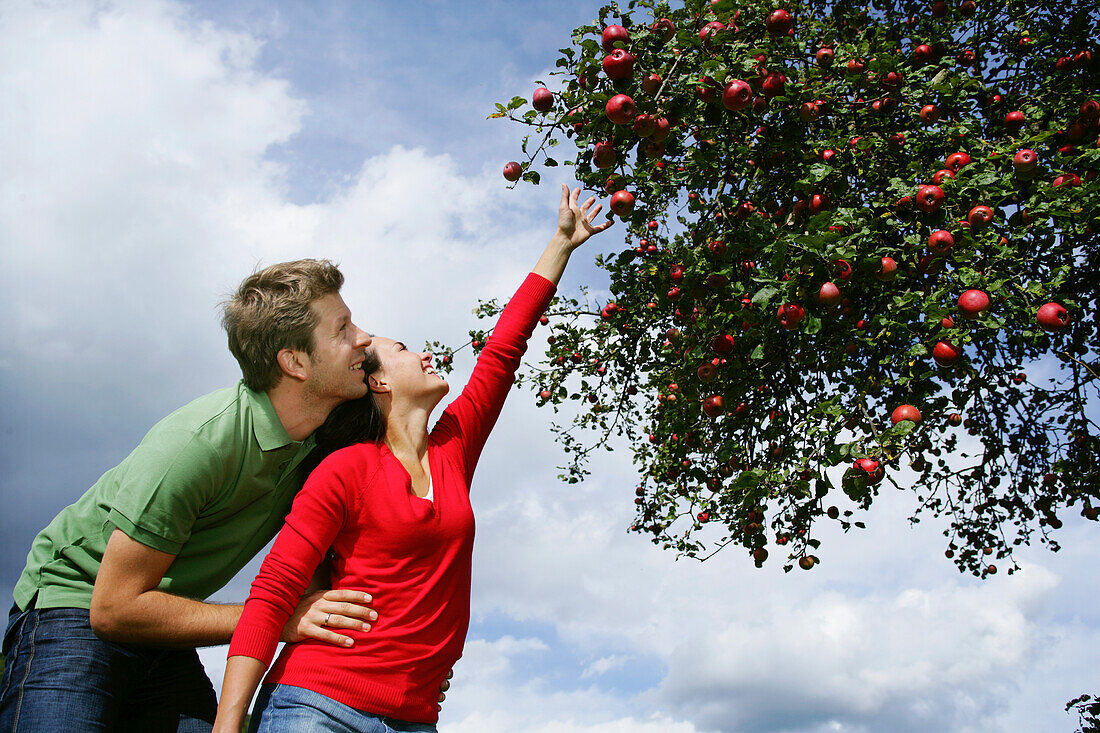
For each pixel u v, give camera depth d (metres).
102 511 2.16
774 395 4.73
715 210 4.09
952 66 4.81
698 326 3.97
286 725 1.89
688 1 3.27
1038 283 3.56
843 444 3.37
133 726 2.29
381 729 1.96
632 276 4.77
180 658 2.41
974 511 6.29
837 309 4.10
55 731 2.00
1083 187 3.61
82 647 2.11
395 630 2.03
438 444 2.50
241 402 2.23
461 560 2.22
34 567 2.24
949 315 3.58
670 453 5.49
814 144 3.90
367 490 2.11
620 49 3.22
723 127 3.61
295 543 2.01
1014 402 5.47
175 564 2.24
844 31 5.37
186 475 2.05
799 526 4.98
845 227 3.71
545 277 2.94
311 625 2.00
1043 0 5.00
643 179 3.70
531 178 3.86
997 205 3.80
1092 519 5.28
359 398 2.38
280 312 2.18
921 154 4.18
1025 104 4.79
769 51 3.51
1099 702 6.70
